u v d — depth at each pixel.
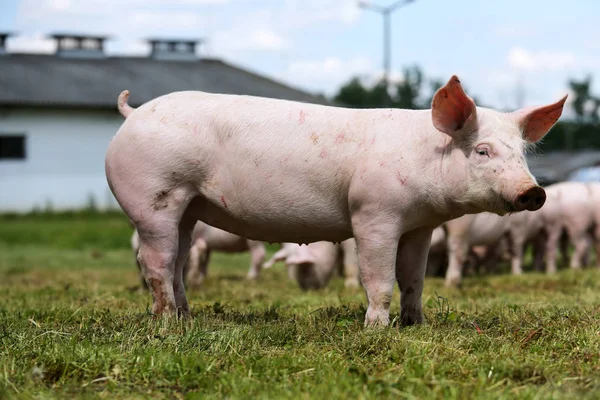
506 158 6.98
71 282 14.15
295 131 7.46
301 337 6.84
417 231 7.71
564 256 19.48
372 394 5.17
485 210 7.18
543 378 5.64
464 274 16.75
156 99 7.92
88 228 27.61
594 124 87.31
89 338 6.70
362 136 7.36
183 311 8.16
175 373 5.73
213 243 14.58
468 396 5.19
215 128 7.61
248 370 5.79
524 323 7.35
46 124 37.34
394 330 6.83
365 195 7.24
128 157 7.64
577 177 39.25
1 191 36.84
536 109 7.30
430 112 7.43
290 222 7.58
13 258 19.61
